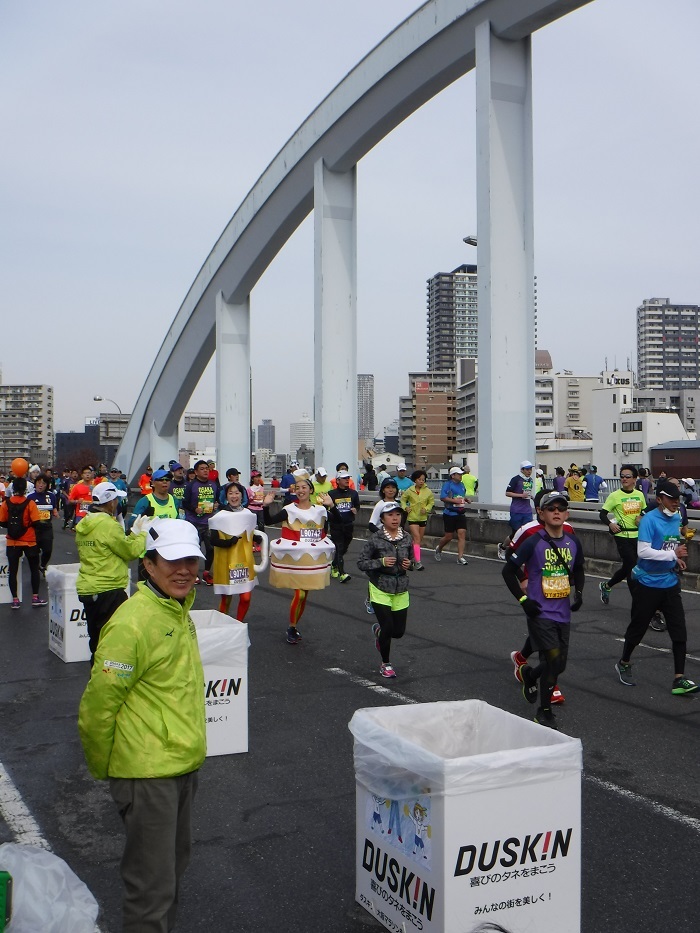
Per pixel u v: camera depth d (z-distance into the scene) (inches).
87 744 128.7
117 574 298.7
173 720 130.5
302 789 219.5
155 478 450.6
